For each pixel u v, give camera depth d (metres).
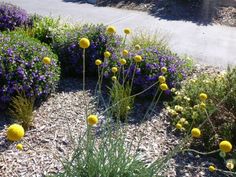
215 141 1.17
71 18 2.86
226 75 1.34
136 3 3.37
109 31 0.91
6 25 2.09
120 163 0.86
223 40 2.51
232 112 1.22
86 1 3.52
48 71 1.39
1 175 1.01
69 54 1.65
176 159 1.12
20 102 1.23
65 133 1.21
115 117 1.31
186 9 3.18
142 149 1.15
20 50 1.36
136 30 2.60
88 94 1.51
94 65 1.65
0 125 1.25
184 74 1.56
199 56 2.17
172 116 1.34
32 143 1.16
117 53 1.56
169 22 2.88
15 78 1.31
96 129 1.20
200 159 1.13
